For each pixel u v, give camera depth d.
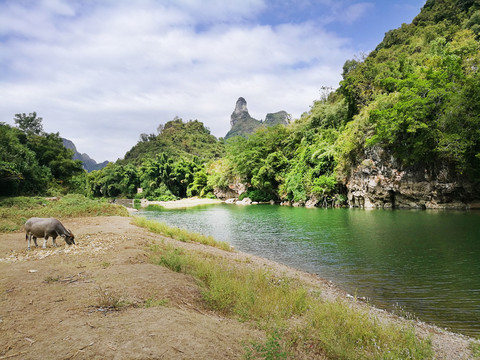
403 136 34.09
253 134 74.19
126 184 97.94
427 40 63.38
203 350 3.95
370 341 5.65
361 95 49.12
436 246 15.30
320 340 5.43
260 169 57.22
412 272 11.38
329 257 14.23
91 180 104.62
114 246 10.71
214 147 176.50
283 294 7.86
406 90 35.38
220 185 75.50
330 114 58.56
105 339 3.96
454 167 32.22
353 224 24.06
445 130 32.16
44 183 38.62
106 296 5.61
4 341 3.85
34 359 3.46
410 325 6.91
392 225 22.58
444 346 6.12
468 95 30.95
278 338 4.68
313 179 45.88
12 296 5.50
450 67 36.00
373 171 37.38
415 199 35.28
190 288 6.75
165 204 67.94
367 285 10.26
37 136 49.00
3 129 37.47
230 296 6.84
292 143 62.69
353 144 39.12
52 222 10.31
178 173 90.94
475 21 59.50
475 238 16.70
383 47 81.69
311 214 33.31
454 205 33.19
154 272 7.43
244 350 4.40
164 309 5.18
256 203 58.78
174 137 182.38
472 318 7.57
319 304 7.34
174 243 13.80
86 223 19.56
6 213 19.53
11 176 31.25
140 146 178.25
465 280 10.27
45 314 4.75
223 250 14.93
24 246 10.90
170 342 3.98
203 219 32.56
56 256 9.02
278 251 16.00
